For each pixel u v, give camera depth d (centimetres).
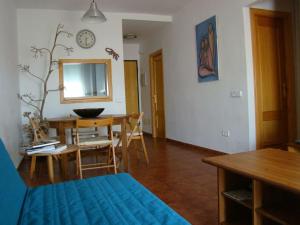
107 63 557
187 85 556
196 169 381
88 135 486
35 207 154
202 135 515
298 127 452
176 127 613
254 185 168
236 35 414
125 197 162
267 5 418
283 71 443
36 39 521
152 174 363
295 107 450
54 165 443
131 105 820
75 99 542
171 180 334
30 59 519
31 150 275
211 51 470
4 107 339
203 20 490
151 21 595
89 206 150
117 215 135
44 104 527
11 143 379
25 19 516
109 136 377
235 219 205
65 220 132
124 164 393
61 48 532
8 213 125
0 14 341
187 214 236
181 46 570
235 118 427
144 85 791
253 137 405
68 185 192
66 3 495
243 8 401
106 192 172
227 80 439
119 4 515
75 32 539
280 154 208
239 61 412
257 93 409
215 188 300
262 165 177
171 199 272
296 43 450
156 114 732
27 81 518
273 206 172
